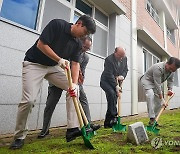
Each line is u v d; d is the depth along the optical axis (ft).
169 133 8.91
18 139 6.13
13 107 8.95
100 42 16.10
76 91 6.53
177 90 35.12
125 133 8.72
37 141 7.32
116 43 16.80
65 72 6.45
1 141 7.29
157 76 11.50
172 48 36.52
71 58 7.30
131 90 18.86
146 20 24.90
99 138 7.66
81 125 6.23
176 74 36.58
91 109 13.70
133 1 21.17
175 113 21.09
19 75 9.30
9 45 9.00
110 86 10.57
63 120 11.35
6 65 8.84
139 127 7.22
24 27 9.67
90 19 6.28
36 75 6.38
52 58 6.21
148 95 11.60
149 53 26.78
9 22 9.01
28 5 10.67
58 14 12.31
